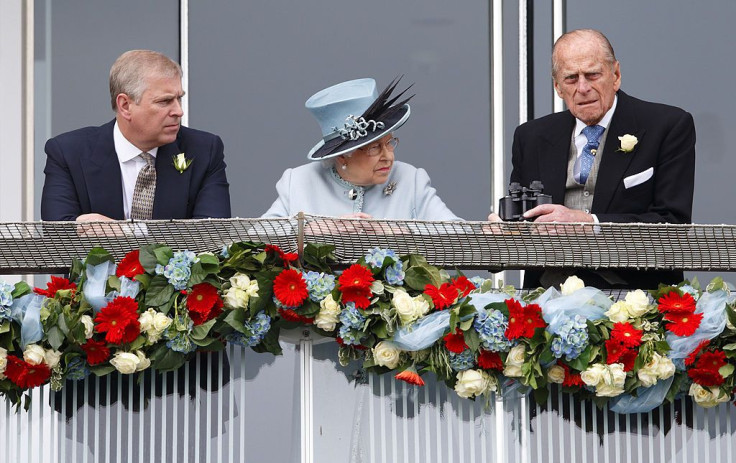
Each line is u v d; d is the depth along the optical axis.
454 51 25.42
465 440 16.00
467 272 24.09
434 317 15.64
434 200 19.05
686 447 16.28
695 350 15.84
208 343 15.48
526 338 15.65
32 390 15.81
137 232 15.92
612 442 16.20
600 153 19.62
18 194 24.75
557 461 16.12
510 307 15.59
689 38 25.50
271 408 15.88
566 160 19.73
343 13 25.44
